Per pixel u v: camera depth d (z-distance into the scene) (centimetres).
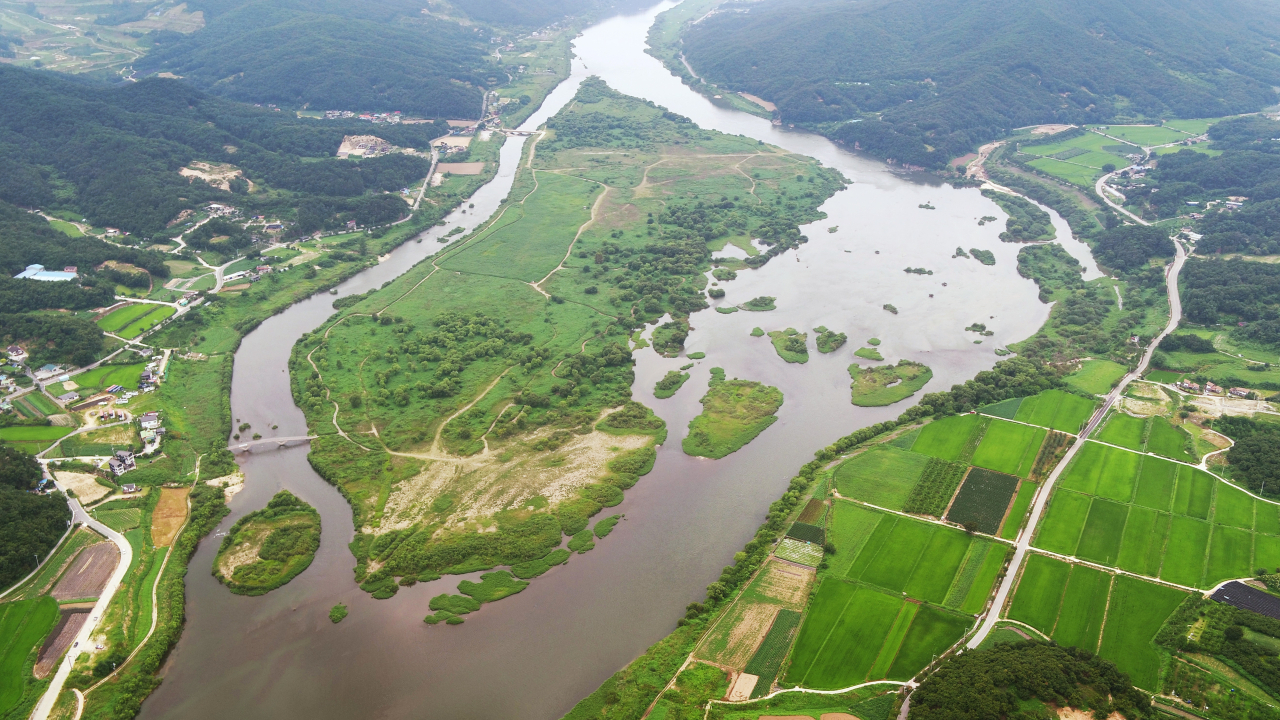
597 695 13538
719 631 14650
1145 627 14638
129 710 13338
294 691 13812
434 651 14550
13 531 16200
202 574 16350
